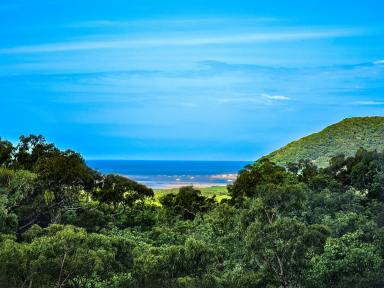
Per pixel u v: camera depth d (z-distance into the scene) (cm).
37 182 5941
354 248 3875
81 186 6475
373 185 7250
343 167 8356
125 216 6681
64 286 3594
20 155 6581
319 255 3994
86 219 6206
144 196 7056
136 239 5197
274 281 3828
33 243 3484
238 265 4006
